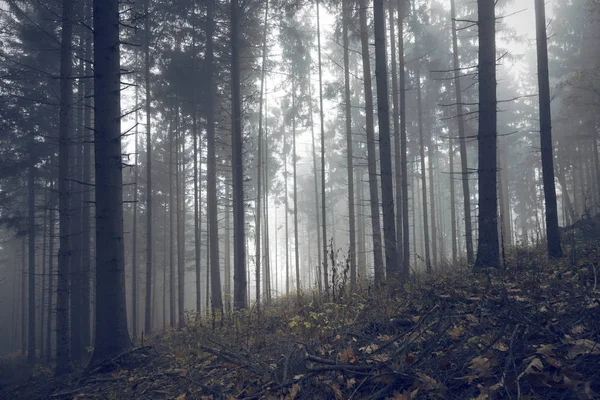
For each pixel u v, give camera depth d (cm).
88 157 1972
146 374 729
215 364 664
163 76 2041
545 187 1148
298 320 741
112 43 952
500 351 408
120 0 984
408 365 426
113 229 911
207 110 2022
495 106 976
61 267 1205
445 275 961
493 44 985
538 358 372
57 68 1816
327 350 525
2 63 1752
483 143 969
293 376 484
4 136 1833
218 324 1057
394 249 1154
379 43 1211
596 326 411
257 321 873
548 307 491
